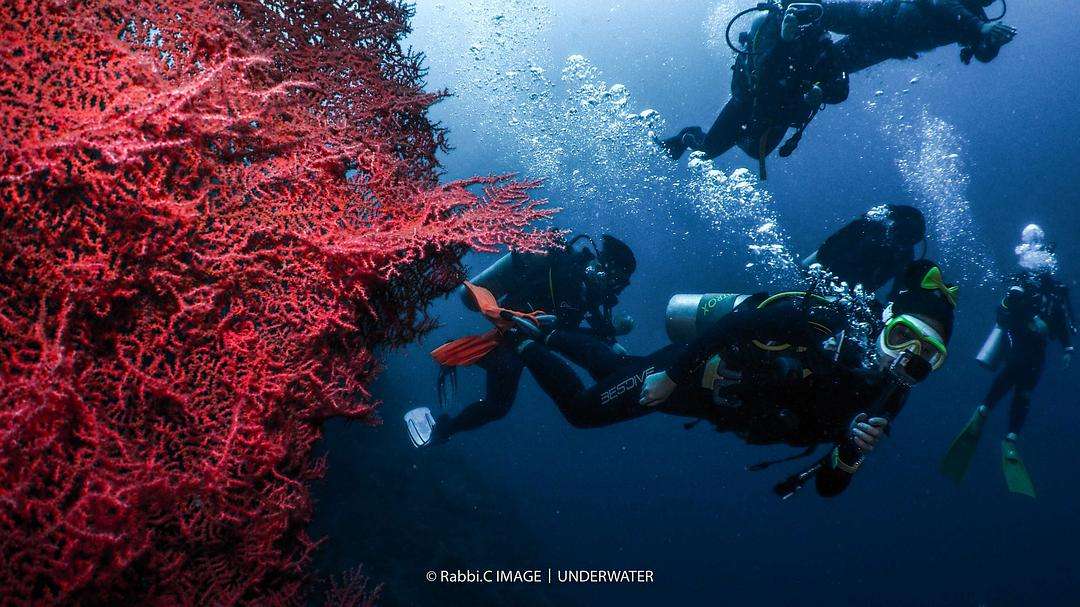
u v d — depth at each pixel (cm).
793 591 2089
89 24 169
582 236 429
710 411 290
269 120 202
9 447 145
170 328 177
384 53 250
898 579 2225
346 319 218
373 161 219
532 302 445
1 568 145
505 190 238
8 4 163
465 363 361
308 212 201
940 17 448
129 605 177
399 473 1112
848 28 479
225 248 190
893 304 234
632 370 327
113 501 154
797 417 244
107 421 168
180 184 183
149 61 171
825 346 241
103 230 165
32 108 156
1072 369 2412
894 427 2464
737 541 2147
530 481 1869
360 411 228
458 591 959
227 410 188
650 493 2088
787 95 463
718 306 357
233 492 194
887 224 424
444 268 250
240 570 199
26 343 160
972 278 2200
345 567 888
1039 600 2166
